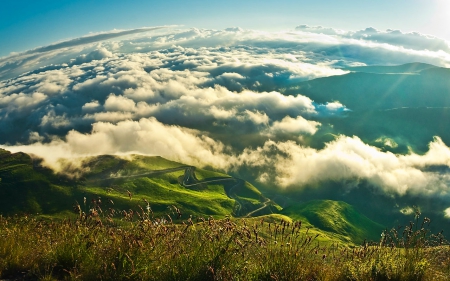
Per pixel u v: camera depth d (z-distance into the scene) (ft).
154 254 25.64
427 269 28.50
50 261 26.81
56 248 27.91
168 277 24.47
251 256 27.09
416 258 28.86
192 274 24.62
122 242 25.63
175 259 25.46
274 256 27.02
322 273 27.32
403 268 28.50
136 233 26.66
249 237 26.58
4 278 25.26
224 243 26.25
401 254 29.66
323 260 28.37
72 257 26.61
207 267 24.68
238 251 26.37
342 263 29.09
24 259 27.30
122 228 27.40
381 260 29.17
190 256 25.66
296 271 26.55
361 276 27.99
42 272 26.12
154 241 25.91
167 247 26.20
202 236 27.02
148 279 24.34
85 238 27.35
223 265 25.12
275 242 27.71
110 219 28.27
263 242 26.96
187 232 27.32
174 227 27.30
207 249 26.08
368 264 29.17
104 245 26.63
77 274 24.71
